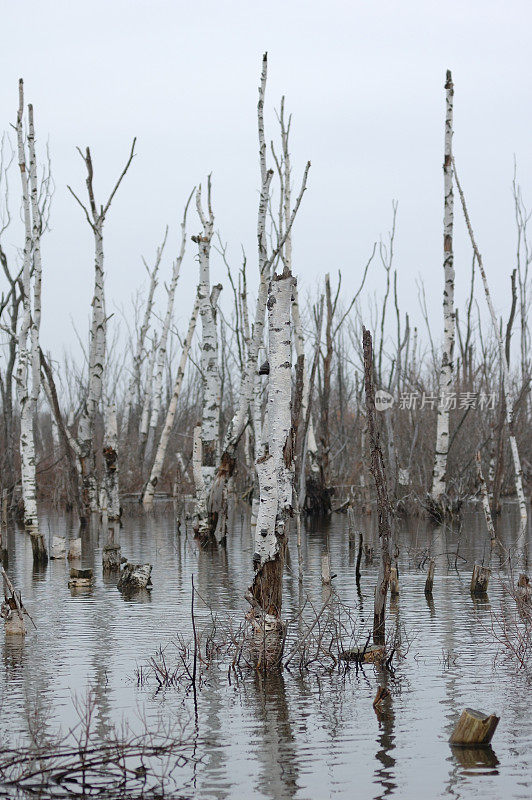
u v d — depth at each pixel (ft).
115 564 63.67
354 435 132.05
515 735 28.35
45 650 39.50
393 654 37.78
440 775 25.39
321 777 25.35
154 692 33.27
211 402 82.12
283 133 91.40
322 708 31.30
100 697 32.71
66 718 30.35
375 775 25.48
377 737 28.40
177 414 166.30
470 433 119.85
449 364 99.45
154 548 77.82
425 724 29.50
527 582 47.32
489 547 74.08
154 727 29.43
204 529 80.53
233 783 25.08
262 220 71.61
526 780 24.91
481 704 31.40
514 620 42.75
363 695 32.76
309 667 36.73
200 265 84.43
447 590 53.57
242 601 50.47
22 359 81.15
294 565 65.31
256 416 100.42
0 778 25.59
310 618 45.42
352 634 40.19
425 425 118.62
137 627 43.93
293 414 44.06
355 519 105.40
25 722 29.94
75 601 51.62
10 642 41.14
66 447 102.47
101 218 95.91
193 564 67.05
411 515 103.91
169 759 26.68
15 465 128.36
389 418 106.01
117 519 96.89
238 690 33.58
